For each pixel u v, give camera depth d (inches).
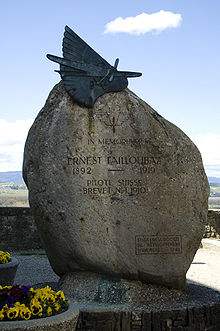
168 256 214.2
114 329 188.9
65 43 228.8
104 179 213.9
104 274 214.2
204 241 541.3
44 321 141.7
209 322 201.8
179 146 222.5
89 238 211.0
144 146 218.2
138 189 215.0
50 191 214.7
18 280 321.1
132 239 212.4
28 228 463.5
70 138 216.7
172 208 216.4
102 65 227.6
